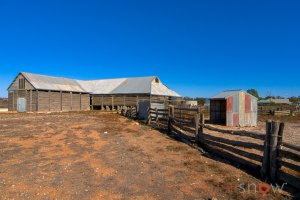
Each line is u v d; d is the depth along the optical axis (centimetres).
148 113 2247
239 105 2219
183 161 912
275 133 698
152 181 710
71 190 646
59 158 949
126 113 3259
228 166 845
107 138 1404
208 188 656
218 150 1004
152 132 1659
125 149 1112
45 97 4334
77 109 4959
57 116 3150
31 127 1883
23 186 670
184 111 2061
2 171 792
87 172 787
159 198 600
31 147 1145
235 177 731
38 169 814
